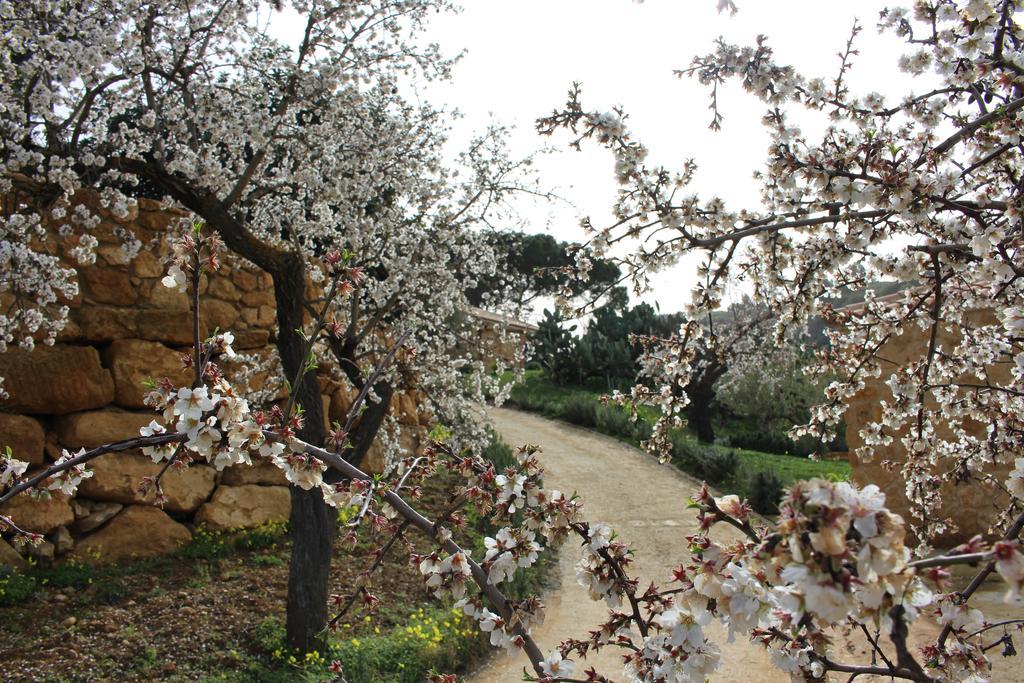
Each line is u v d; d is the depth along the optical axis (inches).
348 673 200.8
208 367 78.7
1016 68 119.2
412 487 96.7
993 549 48.6
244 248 220.8
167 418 75.2
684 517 375.9
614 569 79.3
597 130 121.8
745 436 600.4
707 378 560.4
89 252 236.2
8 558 245.1
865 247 127.0
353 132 273.0
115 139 234.4
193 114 239.1
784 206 135.5
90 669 197.3
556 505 81.0
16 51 206.1
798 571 46.6
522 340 428.1
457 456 94.1
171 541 283.6
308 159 262.4
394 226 289.1
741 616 57.1
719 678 203.0
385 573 284.4
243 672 202.7
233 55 255.9
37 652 203.3
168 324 301.0
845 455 537.3
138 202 298.2
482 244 340.2
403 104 293.9
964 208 110.8
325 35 249.0
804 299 145.5
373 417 255.4
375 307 318.0
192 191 221.9
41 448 264.4
